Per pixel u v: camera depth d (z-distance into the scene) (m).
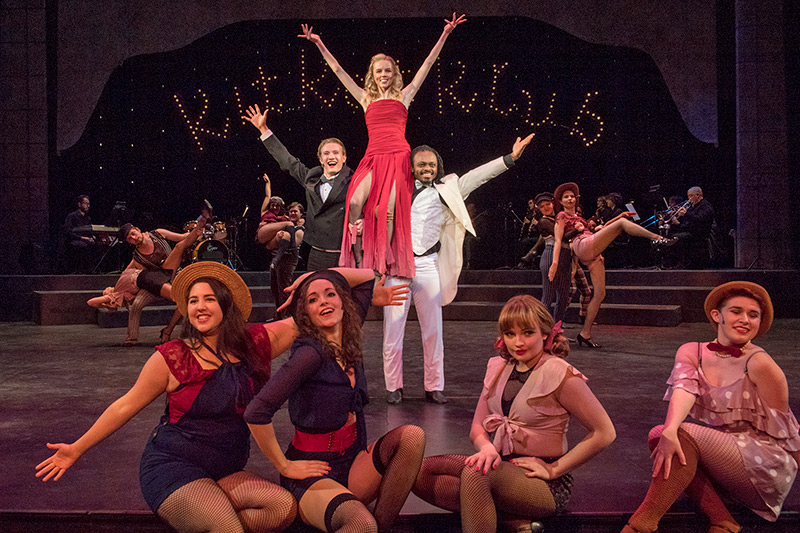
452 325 8.83
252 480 2.29
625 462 3.05
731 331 2.44
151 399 2.28
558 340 2.43
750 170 10.94
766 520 2.48
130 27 11.70
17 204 11.42
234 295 2.44
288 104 13.52
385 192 4.20
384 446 2.36
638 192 13.35
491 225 12.98
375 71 4.38
